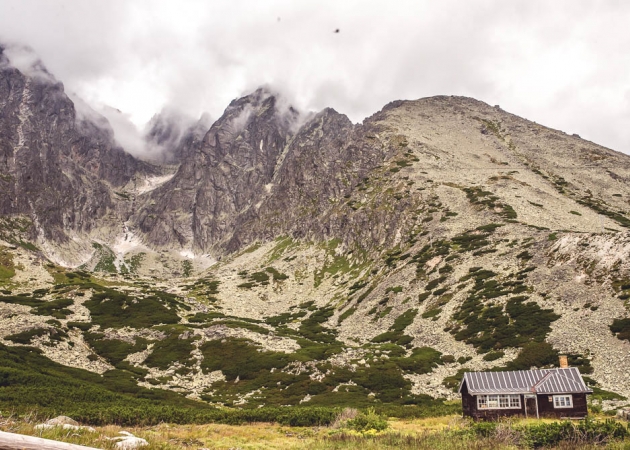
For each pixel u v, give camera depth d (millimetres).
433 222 157875
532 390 44094
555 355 70375
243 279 189000
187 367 94562
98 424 40375
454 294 107375
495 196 165750
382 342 100000
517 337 79688
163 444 21359
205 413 46375
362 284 147500
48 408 47000
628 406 50000
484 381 45438
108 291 146000
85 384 66688
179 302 150125
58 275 187875
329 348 96750
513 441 27391
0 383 59094
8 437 9539
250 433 36219
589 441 26234
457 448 26172
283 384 81812
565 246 104312
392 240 166625
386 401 69000
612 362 63969
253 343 103062
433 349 88125
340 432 34906
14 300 131625
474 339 85062
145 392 75000
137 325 118938
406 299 117250
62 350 96875
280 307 156125
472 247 128125
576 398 43656
